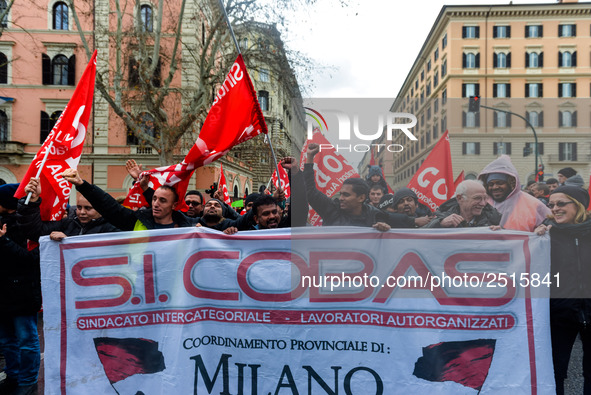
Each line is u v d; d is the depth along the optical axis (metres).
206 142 3.15
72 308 2.65
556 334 2.59
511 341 2.40
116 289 2.65
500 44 38.50
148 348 2.61
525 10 37.88
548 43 38.22
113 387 2.60
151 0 19.48
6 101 23.67
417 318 2.46
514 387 2.37
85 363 2.62
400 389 2.43
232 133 3.19
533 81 38.50
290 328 2.52
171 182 3.22
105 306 2.64
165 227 2.99
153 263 2.65
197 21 18.66
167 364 2.58
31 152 24.11
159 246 2.65
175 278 2.63
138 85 15.21
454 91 38.72
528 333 2.40
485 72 38.47
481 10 38.03
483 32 38.53
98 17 19.91
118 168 23.16
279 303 2.53
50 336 2.63
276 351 2.52
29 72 23.78
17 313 3.05
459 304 2.45
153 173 3.37
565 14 37.91
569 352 2.60
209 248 2.62
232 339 2.55
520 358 2.39
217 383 2.54
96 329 2.63
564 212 2.44
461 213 2.46
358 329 2.48
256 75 25.28
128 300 2.64
